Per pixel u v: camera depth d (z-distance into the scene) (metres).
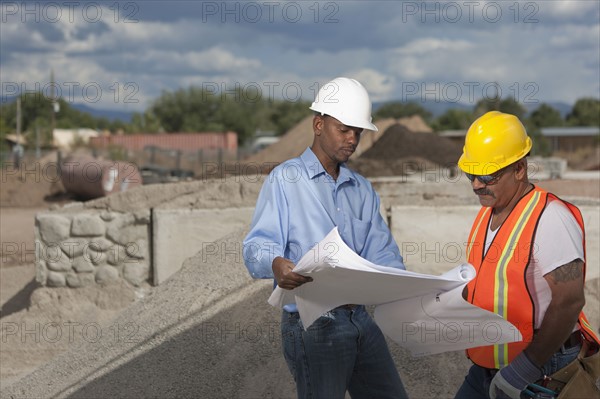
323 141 3.02
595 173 19.69
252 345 4.20
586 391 2.51
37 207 19.38
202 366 4.17
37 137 42.78
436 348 2.78
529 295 2.49
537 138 43.91
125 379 4.31
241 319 4.45
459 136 48.50
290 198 2.96
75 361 4.96
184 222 7.06
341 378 2.92
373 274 2.50
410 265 6.29
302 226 2.95
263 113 65.06
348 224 3.01
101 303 7.16
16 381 5.61
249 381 3.99
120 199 7.55
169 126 59.91
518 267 2.48
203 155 33.31
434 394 3.93
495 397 2.58
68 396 4.38
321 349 2.89
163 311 4.99
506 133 2.53
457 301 2.50
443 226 6.23
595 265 5.87
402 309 2.71
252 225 2.96
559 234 2.42
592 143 60.31
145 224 7.21
